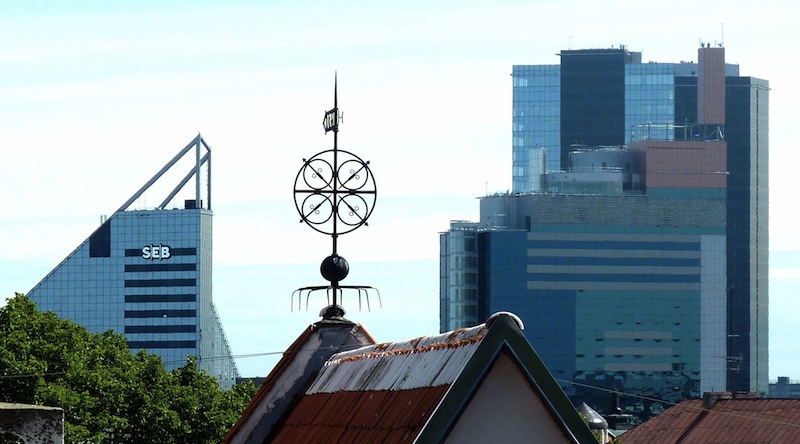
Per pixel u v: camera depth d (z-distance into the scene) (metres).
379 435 27.95
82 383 175.62
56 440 34.72
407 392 28.38
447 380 26.80
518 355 26.05
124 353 191.25
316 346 39.91
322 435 31.91
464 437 26.00
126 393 184.75
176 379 193.88
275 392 39.91
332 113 40.00
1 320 176.12
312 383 39.22
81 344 181.38
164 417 185.25
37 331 177.00
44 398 168.12
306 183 39.97
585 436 26.05
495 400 26.11
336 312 40.31
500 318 26.14
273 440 37.44
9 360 168.88
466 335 27.98
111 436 184.25
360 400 31.02
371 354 33.22
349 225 40.16
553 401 26.08
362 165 40.12
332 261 40.16
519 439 26.05
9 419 34.47
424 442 25.70
